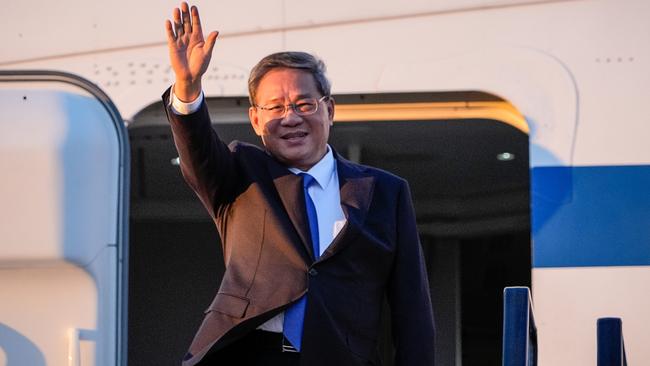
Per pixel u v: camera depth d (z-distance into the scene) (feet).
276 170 34.17
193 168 33.42
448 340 58.85
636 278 54.90
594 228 55.01
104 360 34.78
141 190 60.44
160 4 56.95
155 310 60.54
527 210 58.65
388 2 55.77
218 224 34.86
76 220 34.53
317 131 34.17
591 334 54.85
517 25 55.52
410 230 34.47
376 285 33.45
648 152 54.90
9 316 34.78
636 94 55.01
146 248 60.70
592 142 55.11
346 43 55.67
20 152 34.55
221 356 32.73
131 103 56.54
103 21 56.95
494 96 56.24
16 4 57.11
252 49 56.18
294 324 32.30
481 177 58.90
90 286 34.88
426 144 58.90
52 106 35.09
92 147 34.99
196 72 32.04
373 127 58.85
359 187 34.04
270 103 33.96
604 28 55.31
